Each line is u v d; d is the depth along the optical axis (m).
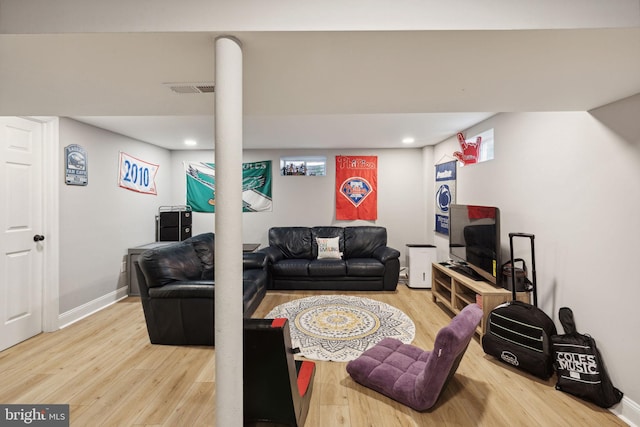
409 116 3.23
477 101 1.83
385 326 3.04
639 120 1.68
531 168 2.57
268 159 5.28
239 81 1.11
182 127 3.62
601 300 1.91
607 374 1.86
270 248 4.67
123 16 1.05
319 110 2.05
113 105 1.90
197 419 1.75
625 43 1.13
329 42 1.12
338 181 5.25
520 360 2.20
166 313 2.62
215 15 1.04
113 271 3.83
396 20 1.04
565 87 1.59
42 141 2.92
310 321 3.17
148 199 4.64
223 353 1.09
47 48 1.15
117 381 2.12
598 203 1.93
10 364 2.34
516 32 1.05
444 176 4.52
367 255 4.84
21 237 2.72
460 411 1.81
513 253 2.69
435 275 3.75
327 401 1.91
